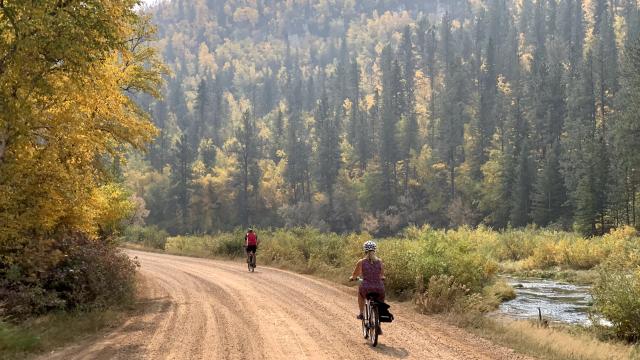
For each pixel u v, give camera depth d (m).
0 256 12.24
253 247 25.33
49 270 13.28
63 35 11.25
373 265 10.40
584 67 107.75
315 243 30.41
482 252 23.08
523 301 20.06
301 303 15.07
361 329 11.41
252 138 128.50
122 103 17.56
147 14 22.00
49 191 12.97
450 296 14.86
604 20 145.75
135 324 11.81
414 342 10.20
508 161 91.12
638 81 70.25
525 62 164.62
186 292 17.50
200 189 118.00
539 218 77.94
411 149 118.75
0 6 10.99
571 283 26.64
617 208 63.41
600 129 96.12
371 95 199.12
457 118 120.94
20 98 11.45
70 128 13.11
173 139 162.62
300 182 127.75
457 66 138.38
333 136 123.44
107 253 15.18
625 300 12.39
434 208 105.19
